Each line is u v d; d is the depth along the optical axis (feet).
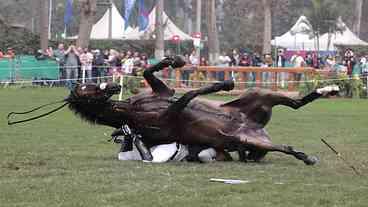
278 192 31.17
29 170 36.81
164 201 29.04
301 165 39.70
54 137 53.36
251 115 40.68
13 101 85.92
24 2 280.10
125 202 28.89
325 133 59.57
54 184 32.68
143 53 163.12
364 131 61.46
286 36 196.54
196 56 142.20
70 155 43.37
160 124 40.14
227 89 39.93
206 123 39.93
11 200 29.25
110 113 40.47
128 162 40.04
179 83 110.11
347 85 107.65
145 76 40.60
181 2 292.20
